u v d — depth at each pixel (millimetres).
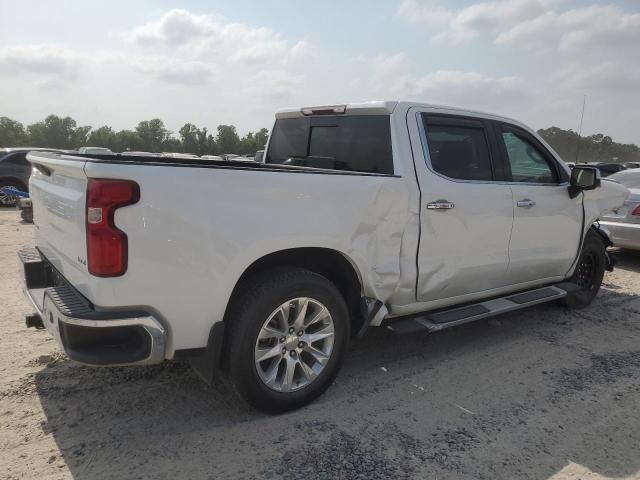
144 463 2701
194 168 2695
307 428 3086
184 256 2682
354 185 3303
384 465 2748
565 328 5086
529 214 4574
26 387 3455
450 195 3881
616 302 6059
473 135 4238
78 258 2729
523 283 4820
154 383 3582
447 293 4082
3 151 14445
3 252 7984
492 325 5137
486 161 4309
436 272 3898
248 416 3195
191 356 2863
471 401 3504
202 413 3217
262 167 3420
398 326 3779
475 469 2742
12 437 2885
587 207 5258
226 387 3541
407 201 3619
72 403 3277
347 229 3287
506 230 4383
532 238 4676
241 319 2938
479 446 2953
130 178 2516
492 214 4219
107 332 2621
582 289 5699
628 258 8805
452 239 3957
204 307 2799
